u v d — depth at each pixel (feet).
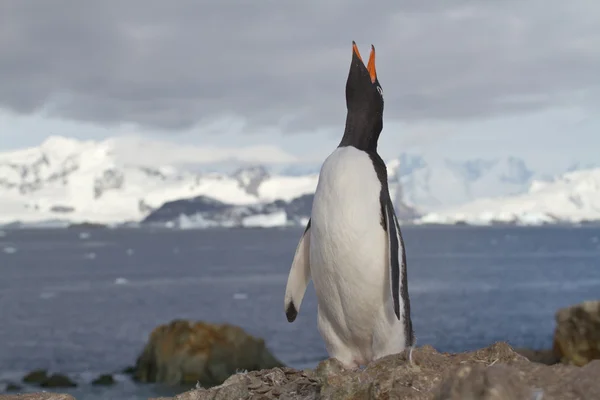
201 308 176.65
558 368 12.84
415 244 600.39
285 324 142.51
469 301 182.29
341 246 19.85
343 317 20.83
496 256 417.90
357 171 20.15
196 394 20.11
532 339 119.44
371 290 20.11
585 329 66.74
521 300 184.24
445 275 273.95
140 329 138.92
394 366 15.85
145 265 366.43
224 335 76.33
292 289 22.34
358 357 21.74
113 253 503.20
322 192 20.40
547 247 539.70
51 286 251.19
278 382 19.70
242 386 19.35
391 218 20.27
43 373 82.23
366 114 21.58
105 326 144.05
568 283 239.30
